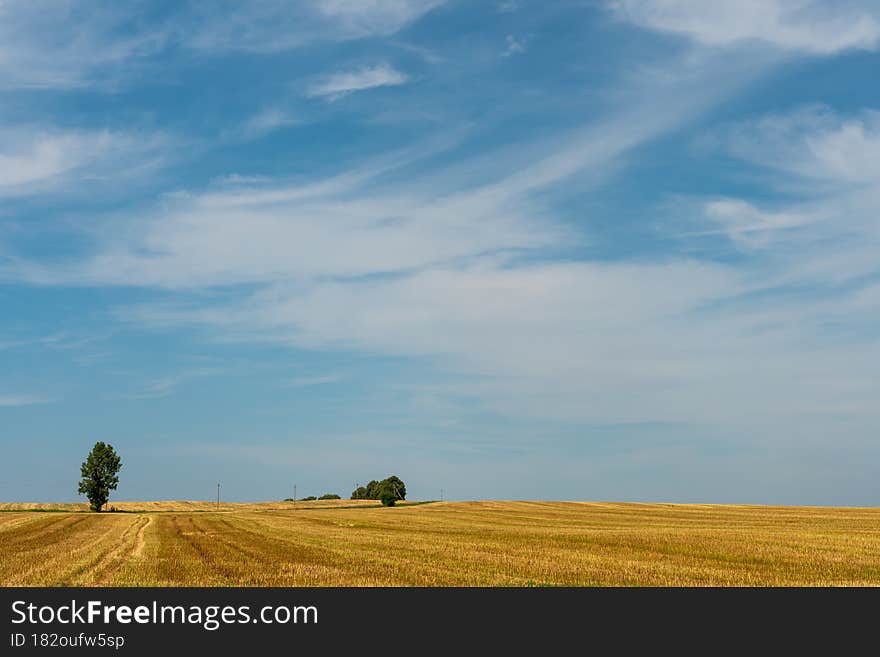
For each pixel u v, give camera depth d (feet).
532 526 243.19
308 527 234.99
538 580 97.45
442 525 249.96
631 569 109.60
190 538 180.04
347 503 524.52
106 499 440.86
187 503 505.25
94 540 173.58
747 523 264.11
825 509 373.40
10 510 435.53
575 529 220.64
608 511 372.17
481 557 127.24
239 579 97.81
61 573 104.47
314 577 99.96
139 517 311.27
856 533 186.19
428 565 114.62
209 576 100.99
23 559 125.49
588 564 116.16
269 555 131.54
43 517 308.40
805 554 131.23
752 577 101.65
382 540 171.22
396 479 603.26
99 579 98.17
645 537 174.19
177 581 96.02
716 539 165.17
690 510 375.04
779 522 271.28
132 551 140.87
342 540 171.42
